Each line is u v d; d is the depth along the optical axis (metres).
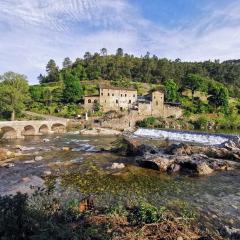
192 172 36.66
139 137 78.12
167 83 144.62
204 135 70.69
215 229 18.94
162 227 15.64
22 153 48.66
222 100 131.12
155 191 28.02
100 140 70.56
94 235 13.13
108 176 33.72
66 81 135.38
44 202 20.08
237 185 30.86
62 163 40.97
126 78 198.12
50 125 86.19
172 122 108.62
